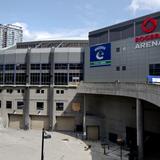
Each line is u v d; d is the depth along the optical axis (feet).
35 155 166.81
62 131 253.65
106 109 217.15
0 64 280.31
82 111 250.37
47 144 199.00
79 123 250.78
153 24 185.16
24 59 269.64
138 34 199.11
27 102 263.08
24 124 263.49
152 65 182.19
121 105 197.88
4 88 274.77
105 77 221.46
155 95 128.57
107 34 226.17
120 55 208.23
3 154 167.22
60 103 255.70
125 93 165.37
